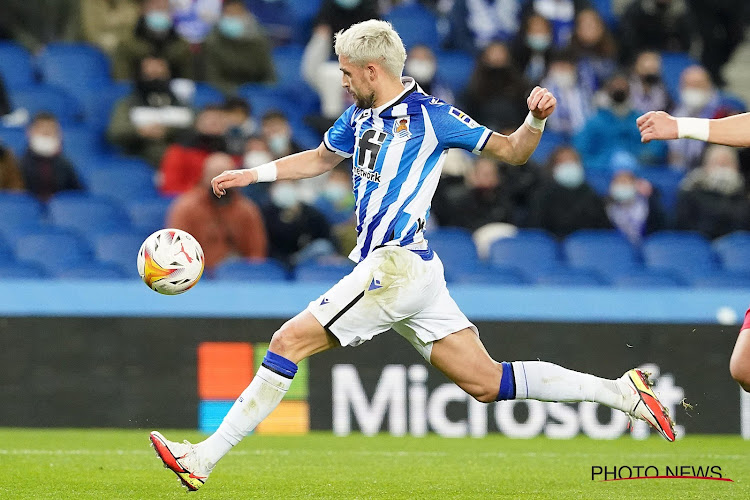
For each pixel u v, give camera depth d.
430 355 18.30
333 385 30.97
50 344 30.88
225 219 37.53
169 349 31.02
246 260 36.75
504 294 31.89
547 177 43.00
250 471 23.06
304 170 19.33
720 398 31.86
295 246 39.38
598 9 58.94
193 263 18.58
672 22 56.41
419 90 17.86
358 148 17.84
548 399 18.59
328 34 49.75
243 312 31.20
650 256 41.44
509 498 19.59
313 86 49.75
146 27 48.31
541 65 51.34
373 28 17.61
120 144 45.16
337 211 42.72
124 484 20.91
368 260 17.69
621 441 30.19
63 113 47.34
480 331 31.55
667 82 55.81
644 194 43.84
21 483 20.97
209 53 49.38
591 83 51.09
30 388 30.80
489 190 42.41
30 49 52.62
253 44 49.66
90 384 30.84
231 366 31.06
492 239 41.28
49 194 42.00
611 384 18.80
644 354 31.88
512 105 47.25
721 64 59.78
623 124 48.38
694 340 32.00
